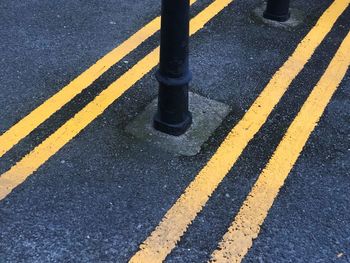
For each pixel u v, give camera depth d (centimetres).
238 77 419
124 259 280
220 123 370
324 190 325
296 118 380
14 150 342
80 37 459
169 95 338
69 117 371
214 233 296
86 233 292
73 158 338
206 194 318
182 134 356
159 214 305
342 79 423
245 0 524
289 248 289
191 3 516
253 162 341
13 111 374
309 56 450
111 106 381
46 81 405
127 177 327
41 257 278
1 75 408
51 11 493
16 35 457
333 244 293
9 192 313
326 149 355
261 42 464
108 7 504
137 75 416
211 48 452
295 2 527
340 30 488
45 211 303
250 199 316
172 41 312
